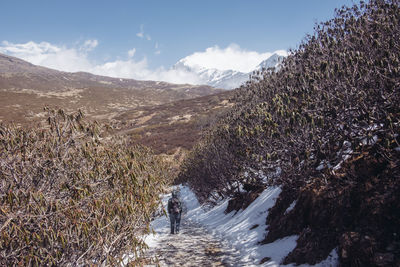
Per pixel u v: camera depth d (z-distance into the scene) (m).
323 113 6.45
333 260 4.87
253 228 8.62
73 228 4.48
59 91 174.00
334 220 5.55
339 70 6.18
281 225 7.22
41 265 4.20
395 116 5.86
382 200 4.88
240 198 12.38
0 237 3.76
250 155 8.66
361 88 6.07
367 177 5.67
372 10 8.20
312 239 5.68
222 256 7.33
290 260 5.72
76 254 4.70
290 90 7.63
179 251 8.03
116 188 5.13
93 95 172.88
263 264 6.12
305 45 9.51
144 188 5.54
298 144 7.16
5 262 3.89
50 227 4.02
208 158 14.52
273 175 8.72
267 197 9.77
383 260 4.14
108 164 5.13
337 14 9.33
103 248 4.82
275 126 6.93
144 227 6.15
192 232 10.96
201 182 16.75
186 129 52.25
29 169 4.34
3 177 4.13
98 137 5.34
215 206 15.82
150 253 7.94
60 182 4.50
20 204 3.94
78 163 4.83
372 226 4.71
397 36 6.54
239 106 12.11
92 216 4.92
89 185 4.66
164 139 44.31
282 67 10.58
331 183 6.38
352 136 6.61
